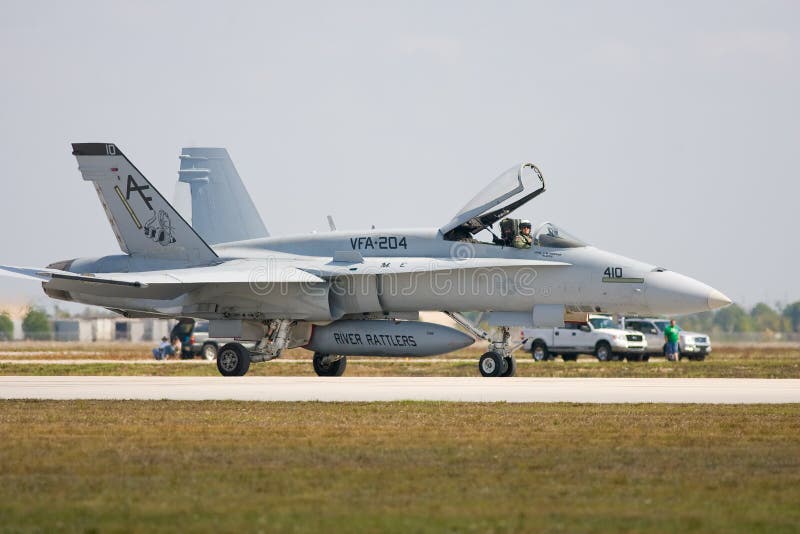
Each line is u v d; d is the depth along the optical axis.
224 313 120.00
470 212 115.62
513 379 112.56
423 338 117.44
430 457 50.41
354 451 52.19
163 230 123.88
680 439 56.34
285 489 42.72
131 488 42.81
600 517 37.91
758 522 37.19
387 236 120.00
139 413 69.06
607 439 56.41
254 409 71.62
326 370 127.75
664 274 110.00
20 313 167.25
